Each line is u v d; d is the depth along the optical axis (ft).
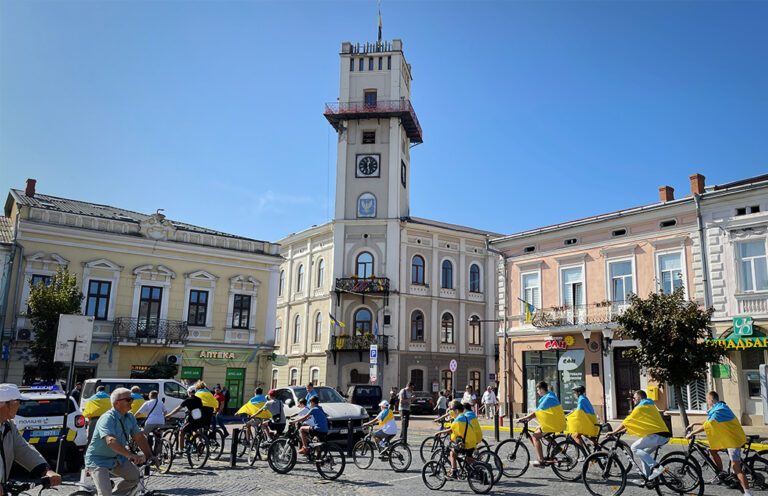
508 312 104.06
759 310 73.51
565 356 93.40
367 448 47.93
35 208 93.61
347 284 138.00
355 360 135.54
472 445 37.22
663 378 67.36
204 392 47.93
